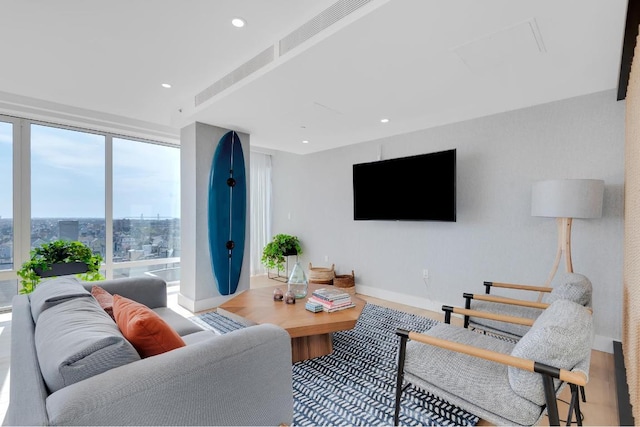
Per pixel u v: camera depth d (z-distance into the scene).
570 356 1.15
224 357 1.08
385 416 1.70
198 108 2.96
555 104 2.75
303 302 2.53
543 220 2.83
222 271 3.59
